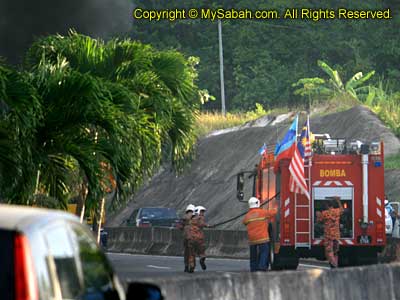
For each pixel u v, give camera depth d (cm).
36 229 1403
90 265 1552
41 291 1362
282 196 7150
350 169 7288
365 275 3875
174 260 9600
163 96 6656
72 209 6838
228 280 3281
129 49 6775
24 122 4475
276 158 7225
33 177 4569
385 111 14325
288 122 15750
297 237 7150
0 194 4506
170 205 15325
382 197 7306
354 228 7312
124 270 7850
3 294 1323
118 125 4969
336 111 15500
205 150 15862
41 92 4878
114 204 5312
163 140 6950
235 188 14375
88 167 4916
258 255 6669
